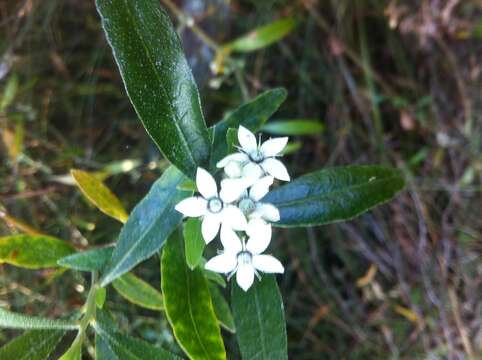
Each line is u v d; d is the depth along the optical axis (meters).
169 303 0.11
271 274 0.12
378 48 0.24
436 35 0.23
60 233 0.20
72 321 0.11
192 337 0.11
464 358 0.23
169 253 0.12
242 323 0.12
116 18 0.10
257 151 0.11
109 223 0.20
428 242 0.23
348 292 0.23
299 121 0.20
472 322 0.23
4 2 0.21
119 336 0.11
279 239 0.22
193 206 0.11
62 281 0.18
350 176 0.13
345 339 0.23
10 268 0.19
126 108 0.22
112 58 0.22
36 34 0.22
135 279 0.14
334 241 0.23
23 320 0.11
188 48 0.23
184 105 0.11
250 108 0.13
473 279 0.23
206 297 0.12
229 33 0.23
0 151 0.21
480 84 0.23
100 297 0.12
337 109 0.23
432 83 0.23
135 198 0.21
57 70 0.22
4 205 0.19
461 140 0.23
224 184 0.11
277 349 0.12
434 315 0.23
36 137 0.21
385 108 0.24
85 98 0.22
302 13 0.23
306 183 0.13
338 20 0.23
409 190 0.23
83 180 0.13
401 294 0.23
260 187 0.11
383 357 0.23
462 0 0.23
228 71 0.21
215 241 0.20
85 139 0.22
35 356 0.11
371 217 0.23
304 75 0.23
